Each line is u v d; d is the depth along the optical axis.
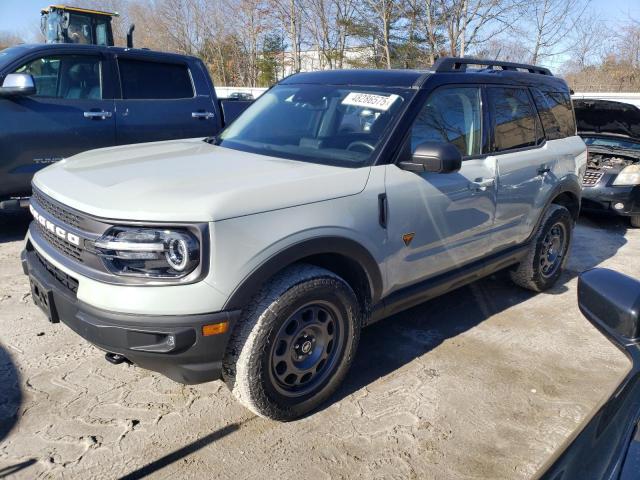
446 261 3.54
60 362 3.24
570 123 4.96
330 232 2.70
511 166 3.93
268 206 2.49
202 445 2.61
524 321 4.18
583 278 1.92
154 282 2.29
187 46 32.28
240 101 7.13
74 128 5.52
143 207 2.32
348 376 3.28
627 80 20.06
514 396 3.15
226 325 2.38
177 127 6.32
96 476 2.38
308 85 3.89
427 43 21.56
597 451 1.42
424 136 3.30
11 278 4.46
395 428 2.81
